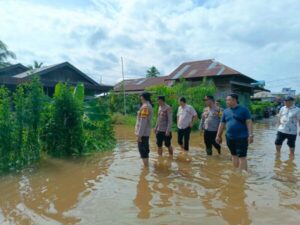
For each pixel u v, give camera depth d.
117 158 8.60
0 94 7.98
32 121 8.37
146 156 7.34
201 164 7.79
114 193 5.48
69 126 9.13
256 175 6.70
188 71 30.92
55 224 4.18
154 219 4.34
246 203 4.95
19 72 26.34
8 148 7.52
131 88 37.28
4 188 5.81
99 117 10.60
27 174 6.84
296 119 8.99
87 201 5.07
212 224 4.17
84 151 9.35
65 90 9.37
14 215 4.52
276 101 43.50
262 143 11.91
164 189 5.70
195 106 16.66
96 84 27.08
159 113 8.63
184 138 9.37
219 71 28.50
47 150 8.98
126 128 17.77
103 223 4.21
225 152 9.54
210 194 5.41
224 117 7.18
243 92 32.56
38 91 8.62
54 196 5.34
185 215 4.48
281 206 4.82
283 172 6.98
